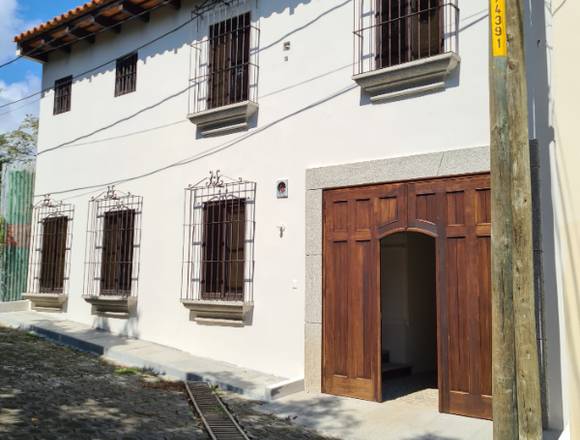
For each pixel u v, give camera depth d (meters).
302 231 8.19
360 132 7.73
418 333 9.79
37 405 6.18
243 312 8.63
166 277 9.95
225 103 9.48
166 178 10.21
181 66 10.23
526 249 4.37
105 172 11.35
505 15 4.60
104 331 10.75
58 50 12.62
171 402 6.95
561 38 5.62
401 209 7.27
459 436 6.02
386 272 9.80
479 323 6.57
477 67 6.82
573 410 5.21
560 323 6.00
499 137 4.45
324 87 8.18
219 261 9.18
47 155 12.73
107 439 5.39
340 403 7.23
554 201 6.12
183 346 9.52
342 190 7.83
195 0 10.13
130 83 11.24
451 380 6.72
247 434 5.93
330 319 7.75
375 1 7.77
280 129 8.64
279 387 7.44
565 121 5.55
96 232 11.34
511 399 4.20
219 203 9.35
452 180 6.90
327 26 8.26
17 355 8.73
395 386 8.38
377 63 7.64
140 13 10.69
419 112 7.23
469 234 6.72
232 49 9.50
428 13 7.35
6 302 12.40
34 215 12.73
